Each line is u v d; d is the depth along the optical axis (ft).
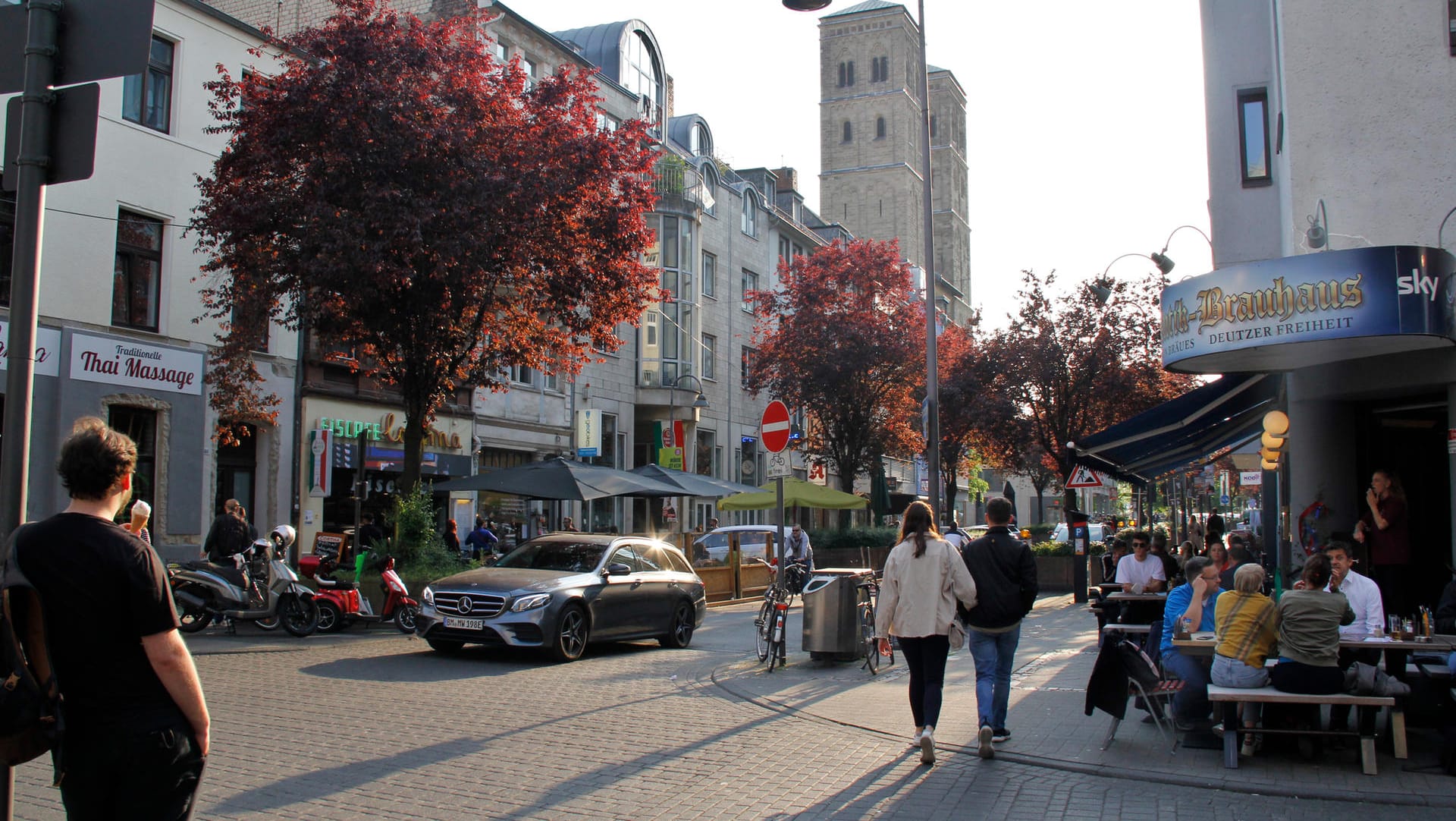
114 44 17.31
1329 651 25.66
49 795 22.21
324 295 57.77
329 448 79.66
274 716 31.09
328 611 53.47
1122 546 58.18
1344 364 41.45
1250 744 27.17
